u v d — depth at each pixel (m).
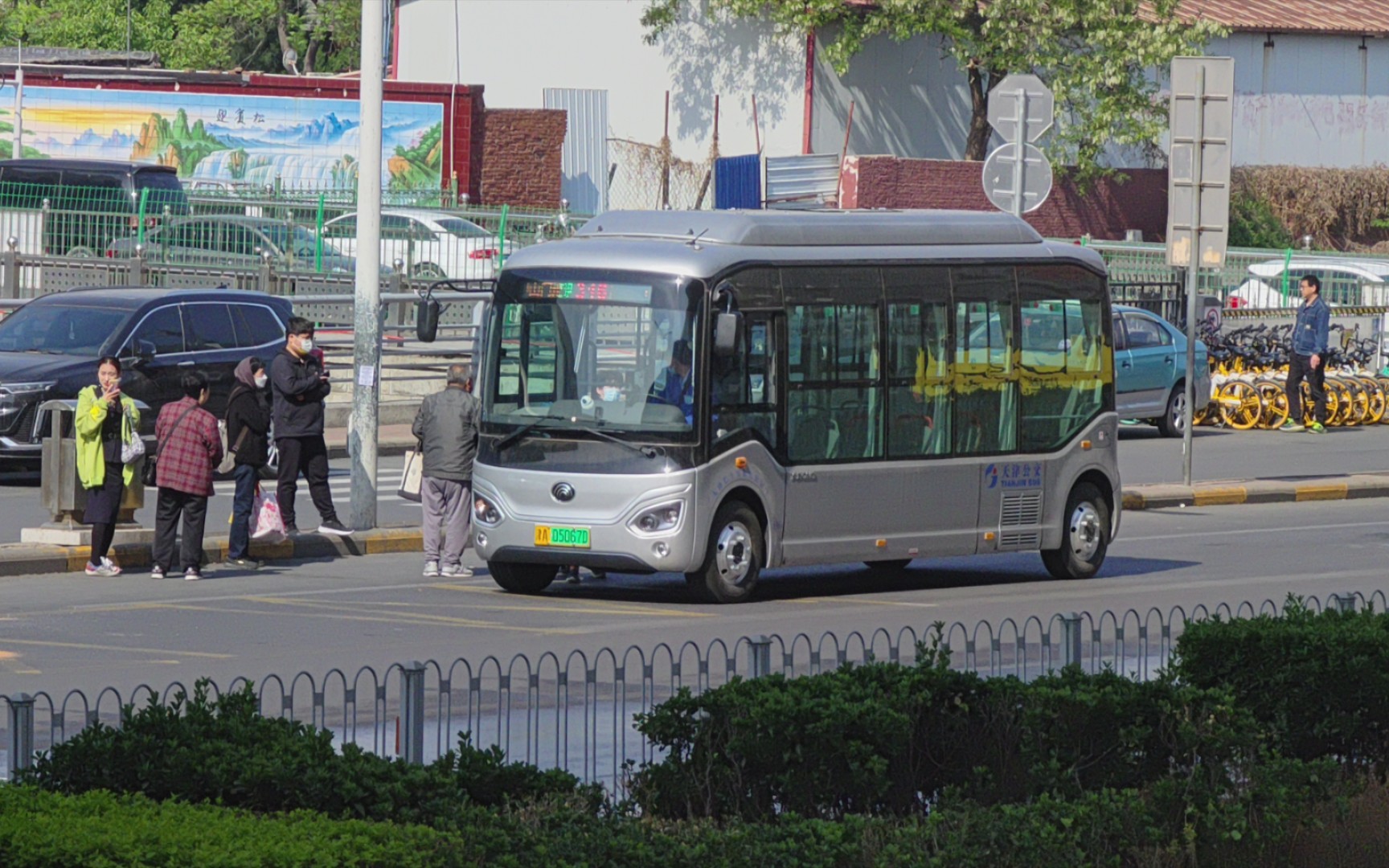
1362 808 17.59
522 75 115.94
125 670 27.58
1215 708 17.64
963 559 44.97
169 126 102.69
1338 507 54.22
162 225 71.81
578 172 110.00
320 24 151.50
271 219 75.12
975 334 39.19
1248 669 19.75
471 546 45.31
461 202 101.56
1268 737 18.67
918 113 111.06
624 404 35.56
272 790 15.07
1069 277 40.88
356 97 104.12
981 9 101.19
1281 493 55.34
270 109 103.25
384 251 75.31
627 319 35.75
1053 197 109.25
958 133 112.69
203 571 39.50
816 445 36.84
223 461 39.59
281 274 67.94
